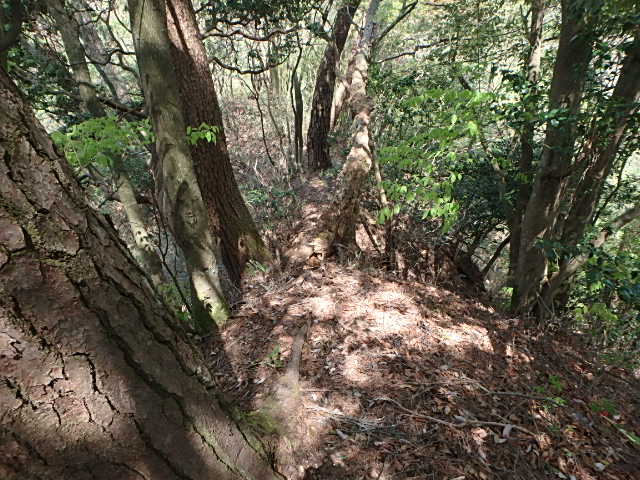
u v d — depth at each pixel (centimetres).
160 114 314
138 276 89
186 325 358
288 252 535
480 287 684
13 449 65
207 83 437
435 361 311
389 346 325
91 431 75
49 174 67
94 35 699
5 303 60
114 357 76
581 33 340
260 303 405
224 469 116
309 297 406
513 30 671
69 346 68
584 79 370
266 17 666
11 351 62
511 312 484
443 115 363
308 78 1179
